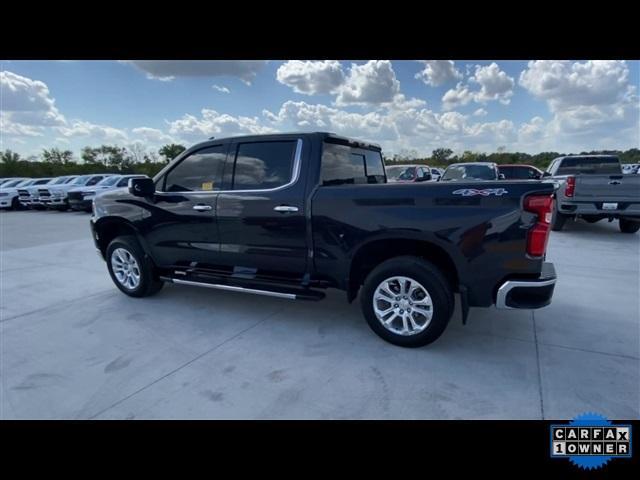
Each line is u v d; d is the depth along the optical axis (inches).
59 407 95.7
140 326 146.1
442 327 115.0
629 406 90.4
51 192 632.4
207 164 151.3
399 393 97.8
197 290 191.8
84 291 194.1
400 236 116.0
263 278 143.6
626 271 207.9
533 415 88.3
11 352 126.4
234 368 112.5
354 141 154.3
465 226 108.6
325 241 127.5
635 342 123.1
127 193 171.8
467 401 93.8
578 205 306.7
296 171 132.0
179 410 93.3
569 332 131.5
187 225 155.3
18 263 263.3
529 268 105.3
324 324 144.3
